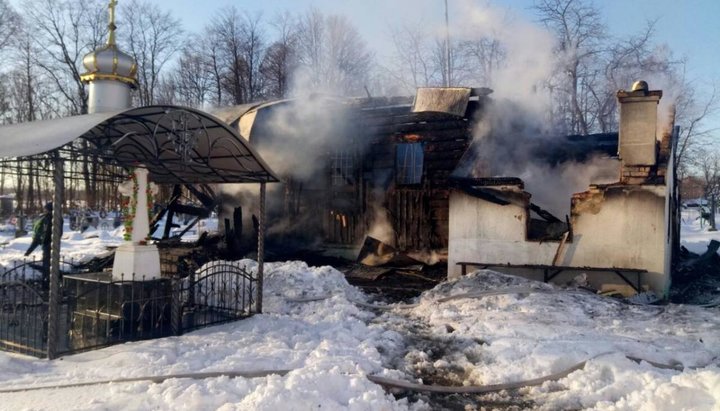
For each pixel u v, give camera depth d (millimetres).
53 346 6301
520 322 8422
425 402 5656
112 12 8680
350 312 9656
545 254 12047
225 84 49562
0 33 42219
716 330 7895
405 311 10227
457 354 7363
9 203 34656
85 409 4652
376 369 6414
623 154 11602
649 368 6113
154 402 4914
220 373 5672
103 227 32094
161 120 7195
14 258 15742
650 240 11227
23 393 5148
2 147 6340
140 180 7973
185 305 8750
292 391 4914
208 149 8164
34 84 44250
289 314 9531
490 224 12586
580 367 6293
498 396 5824
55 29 44031
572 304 9656
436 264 15781
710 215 32781
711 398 4891
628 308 9641
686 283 13984
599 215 11617
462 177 13180
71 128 6309
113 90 8602
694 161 36344
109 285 7531
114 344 6945
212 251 16219
